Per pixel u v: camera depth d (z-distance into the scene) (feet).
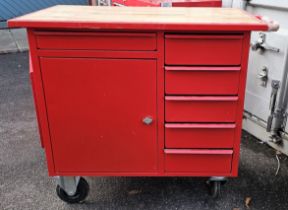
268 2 6.83
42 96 5.05
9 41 17.47
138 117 5.17
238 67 4.80
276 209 5.88
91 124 5.23
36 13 5.23
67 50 4.76
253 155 7.43
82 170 5.56
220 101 5.03
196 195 6.24
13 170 7.01
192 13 5.57
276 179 6.65
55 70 4.89
